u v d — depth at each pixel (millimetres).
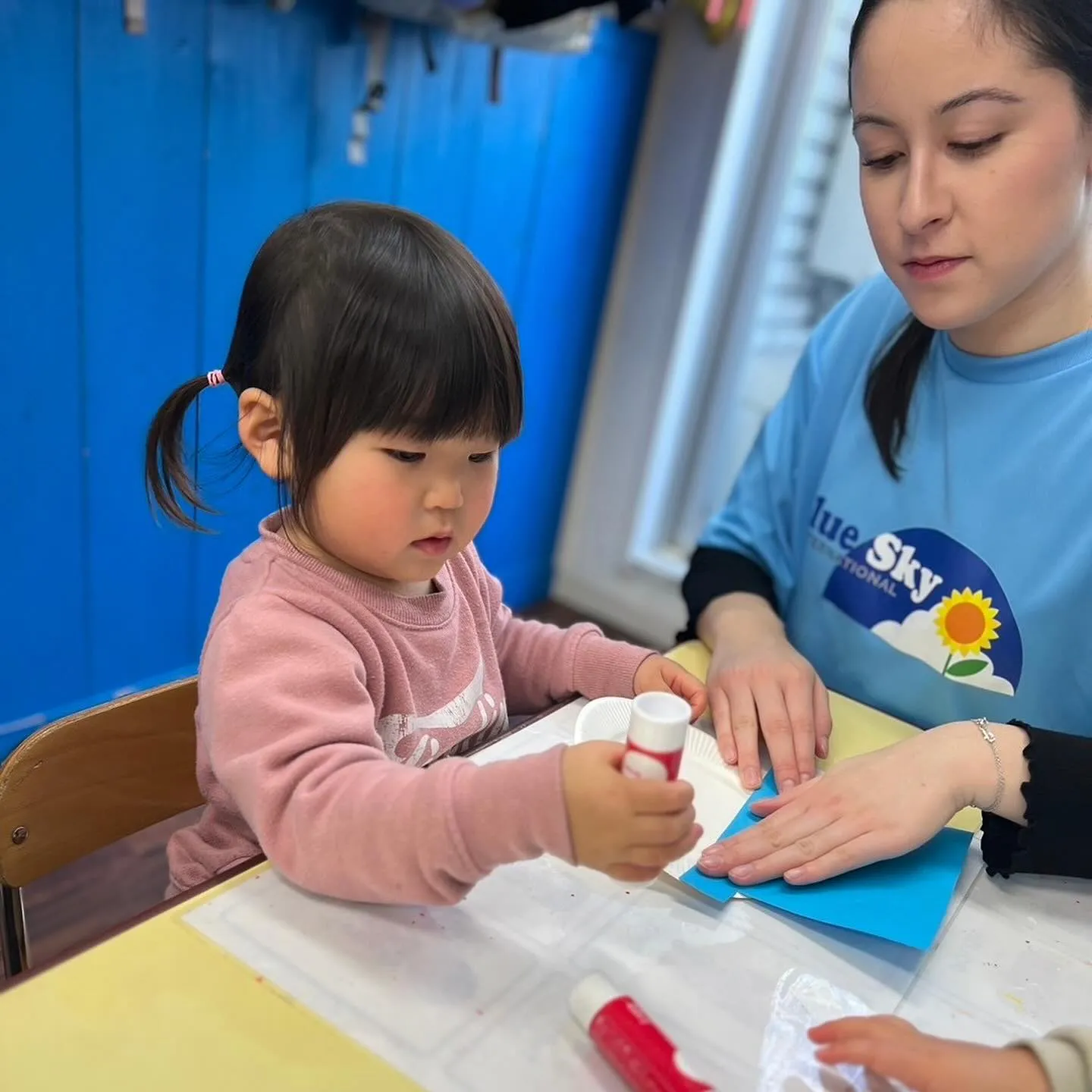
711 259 2148
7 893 715
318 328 596
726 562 1076
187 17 1314
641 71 2064
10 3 1146
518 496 2279
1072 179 746
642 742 500
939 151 748
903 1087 495
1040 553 859
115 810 772
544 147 1937
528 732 762
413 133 1681
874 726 873
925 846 691
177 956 514
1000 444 885
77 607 1528
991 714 901
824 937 605
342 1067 468
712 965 567
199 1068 458
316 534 655
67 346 1359
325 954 529
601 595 2461
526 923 573
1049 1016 575
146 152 1342
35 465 1390
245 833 718
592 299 2236
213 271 1489
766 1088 492
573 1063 489
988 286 781
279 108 1474
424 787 533
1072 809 674
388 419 590
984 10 691
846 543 982
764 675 836
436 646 732
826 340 1075
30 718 1531
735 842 655
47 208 1270
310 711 586
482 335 613
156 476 751
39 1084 442
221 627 634
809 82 2008
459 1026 499
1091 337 855
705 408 2318
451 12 1489
